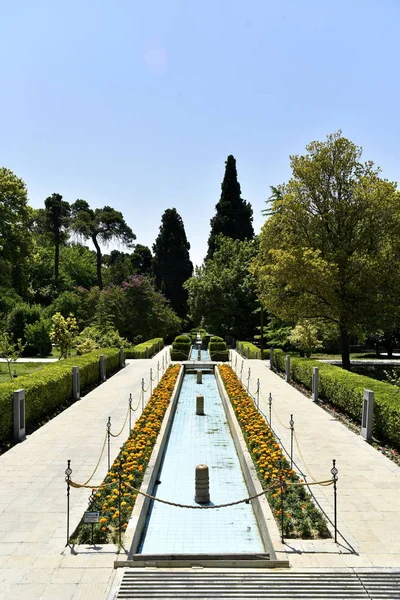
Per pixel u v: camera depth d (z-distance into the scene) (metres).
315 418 12.80
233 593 5.04
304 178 20.59
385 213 19.05
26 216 31.98
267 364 25.81
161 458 10.11
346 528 6.38
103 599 4.89
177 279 56.06
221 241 44.56
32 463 9.03
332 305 19.70
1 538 6.08
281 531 6.10
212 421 13.92
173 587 5.12
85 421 12.44
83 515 6.43
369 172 20.38
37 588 5.05
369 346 36.47
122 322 38.59
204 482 8.11
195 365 25.62
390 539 6.09
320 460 9.26
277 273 19.70
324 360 26.42
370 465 8.98
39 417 12.55
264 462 8.43
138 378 20.30
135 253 67.69
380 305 19.16
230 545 6.60
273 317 33.50
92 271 60.81
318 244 20.59
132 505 6.94
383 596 5.00
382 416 10.50
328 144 20.48
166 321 41.47
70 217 51.41
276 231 21.81
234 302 38.91
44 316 35.66
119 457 8.96
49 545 5.91
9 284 32.38
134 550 6.09
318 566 5.47
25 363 26.62
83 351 24.72
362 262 19.09
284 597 4.98
